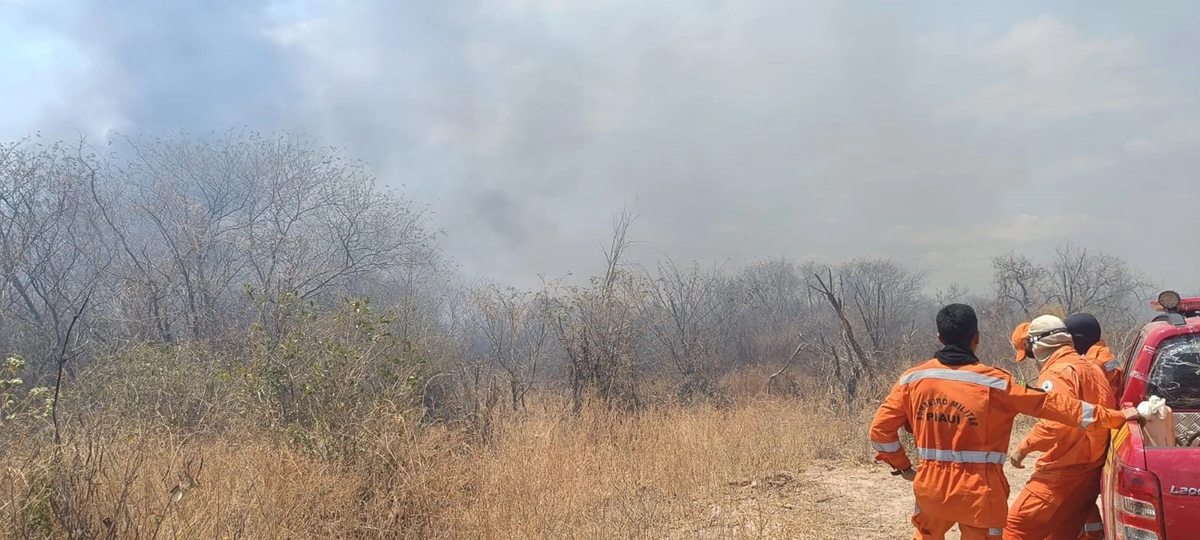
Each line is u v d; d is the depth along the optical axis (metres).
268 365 7.89
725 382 14.92
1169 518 3.55
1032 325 5.14
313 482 5.89
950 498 3.96
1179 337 4.79
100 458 4.82
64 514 4.43
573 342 11.77
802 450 8.77
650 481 7.21
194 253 16.95
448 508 5.89
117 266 16.45
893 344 16.70
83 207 16.44
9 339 13.41
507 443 7.99
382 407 6.80
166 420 8.08
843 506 6.90
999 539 3.96
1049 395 3.95
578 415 9.71
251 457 6.19
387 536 5.70
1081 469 4.65
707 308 16.81
